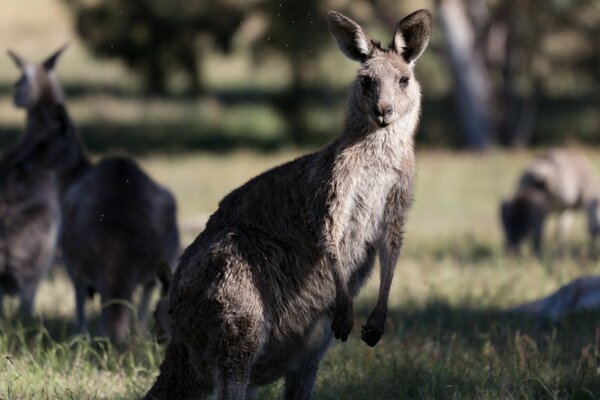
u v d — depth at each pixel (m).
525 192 24.27
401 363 11.34
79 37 47.22
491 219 30.14
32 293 15.91
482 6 47.19
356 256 9.66
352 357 11.97
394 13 46.00
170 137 52.50
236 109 58.72
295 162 9.71
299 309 9.48
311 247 9.43
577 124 55.41
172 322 9.27
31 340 12.69
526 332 13.41
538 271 17.91
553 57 48.62
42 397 10.23
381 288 9.58
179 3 44.84
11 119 55.28
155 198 13.90
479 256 21.53
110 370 11.59
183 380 9.31
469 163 41.28
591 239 24.31
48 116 16.41
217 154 46.50
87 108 57.19
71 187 14.38
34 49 78.19
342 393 10.53
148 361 11.74
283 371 9.69
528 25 45.94
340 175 9.36
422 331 13.34
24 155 16.03
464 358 11.76
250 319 9.03
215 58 76.81
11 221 15.73
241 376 9.05
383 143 9.53
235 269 9.10
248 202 9.46
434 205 32.75
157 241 13.74
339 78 54.56
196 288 9.08
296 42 43.97
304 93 49.06
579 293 14.05
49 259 16.16
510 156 43.56
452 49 47.12
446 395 10.33
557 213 26.34
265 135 54.38
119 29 45.75
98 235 13.37
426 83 52.47
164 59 47.59
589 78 49.53
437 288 16.30
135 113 56.44
